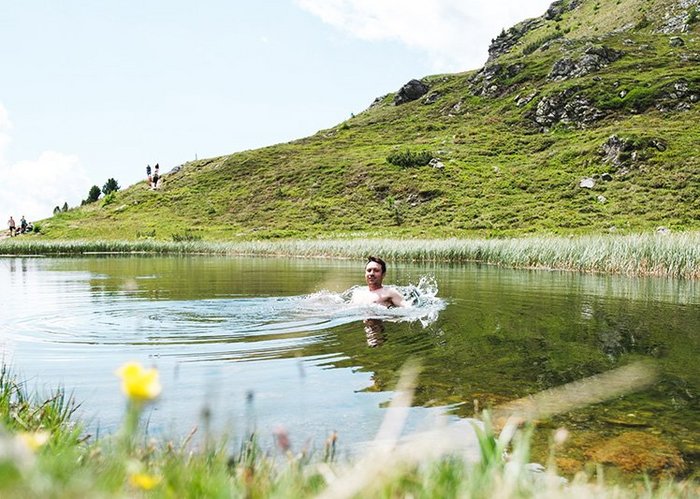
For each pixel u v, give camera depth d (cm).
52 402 388
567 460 329
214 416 395
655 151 5756
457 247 2902
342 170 7225
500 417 400
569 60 8488
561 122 7406
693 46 8506
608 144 6103
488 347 637
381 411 409
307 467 242
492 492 188
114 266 2456
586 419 398
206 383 486
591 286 1405
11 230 6706
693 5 9981
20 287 1391
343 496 152
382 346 646
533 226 4947
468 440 347
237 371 530
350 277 1739
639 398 446
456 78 10762
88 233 6412
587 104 7381
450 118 8975
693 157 5534
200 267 2344
